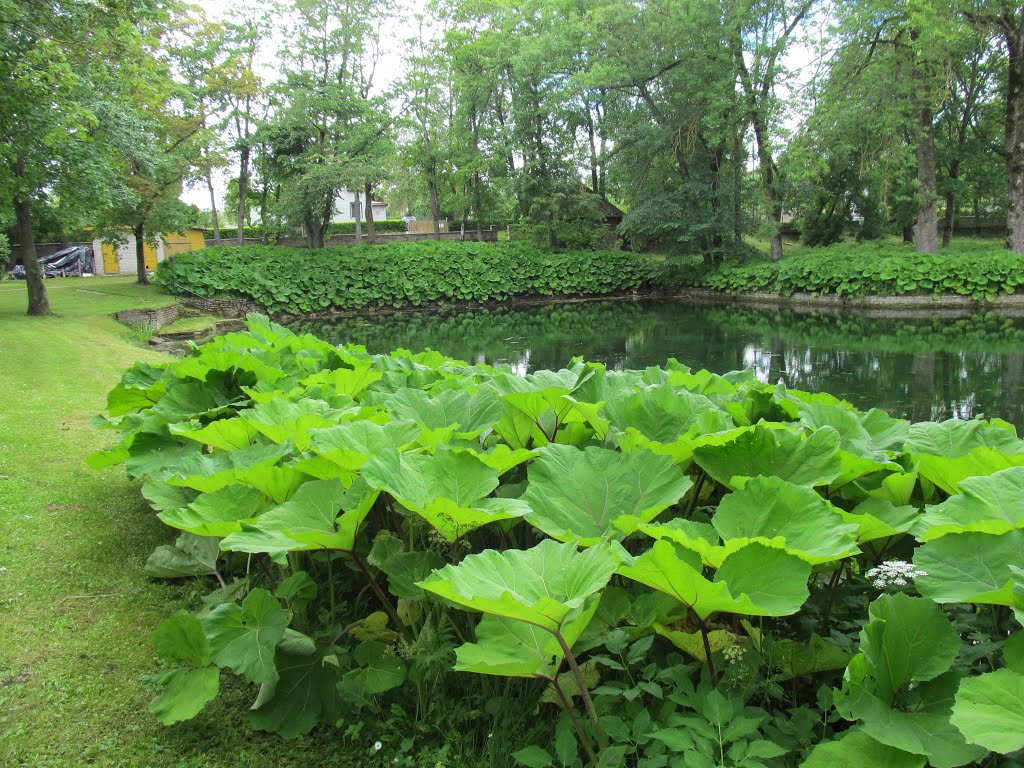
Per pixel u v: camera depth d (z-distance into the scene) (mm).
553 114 26766
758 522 1707
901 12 18234
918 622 1428
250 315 5348
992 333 14633
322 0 26141
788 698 1745
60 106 10250
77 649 2355
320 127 26969
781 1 21922
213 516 2066
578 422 2525
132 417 3156
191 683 1860
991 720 1111
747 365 12016
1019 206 20016
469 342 16578
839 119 19500
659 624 1736
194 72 22328
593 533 1825
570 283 28109
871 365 11477
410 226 45375
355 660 2047
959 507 1682
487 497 2221
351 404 3006
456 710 1847
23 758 1859
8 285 23516
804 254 26672
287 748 1888
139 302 18578
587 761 1634
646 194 25969
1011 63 19531
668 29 22281
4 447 4629
